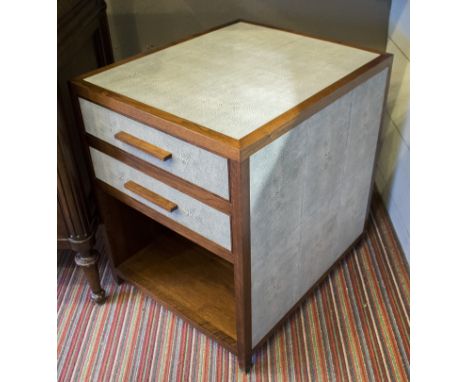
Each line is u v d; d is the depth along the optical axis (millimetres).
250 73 850
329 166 878
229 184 671
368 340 969
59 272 1172
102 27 1102
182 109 724
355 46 973
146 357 947
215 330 945
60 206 900
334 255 1095
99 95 781
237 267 758
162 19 1291
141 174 822
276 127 671
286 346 960
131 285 1128
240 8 1286
